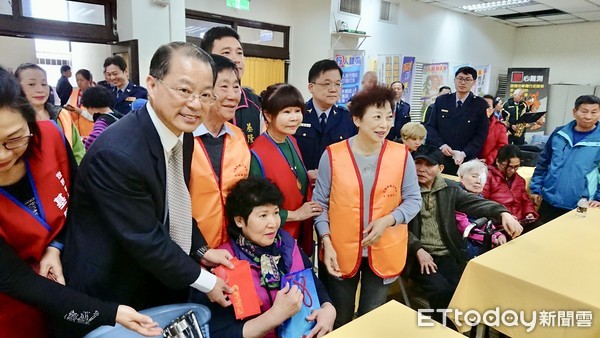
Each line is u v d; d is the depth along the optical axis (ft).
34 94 5.65
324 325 4.21
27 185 3.40
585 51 29.55
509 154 8.94
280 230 4.83
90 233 3.47
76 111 9.33
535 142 26.73
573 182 9.11
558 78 31.07
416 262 6.75
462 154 10.93
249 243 4.41
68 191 3.75
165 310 3.68
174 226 3.80
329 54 20.17
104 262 3.46
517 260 5.37
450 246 6.83
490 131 12.16
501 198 9.01
